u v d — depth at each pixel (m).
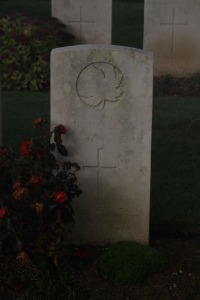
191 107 10.84
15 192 5.22
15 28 12.98
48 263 5.41
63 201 5.30
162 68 12.91
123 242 5.87
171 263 5.73
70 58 5.75
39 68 12.01
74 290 5.23
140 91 5.78
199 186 7.50
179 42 12.76
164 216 6.67
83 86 5.80
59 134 5.73
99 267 5.58
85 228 6.11
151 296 5.30
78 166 5.71
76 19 13.41
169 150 8.73
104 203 6.05
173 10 12.62
